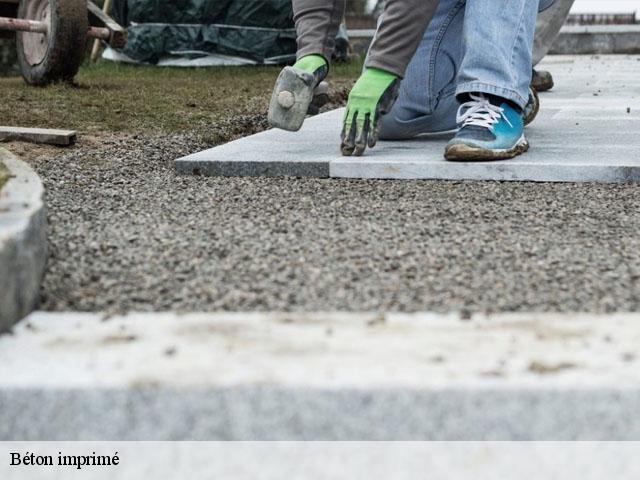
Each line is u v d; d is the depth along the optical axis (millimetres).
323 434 1064
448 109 2852
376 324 1263
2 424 1085
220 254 1643
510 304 1370
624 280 1486
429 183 2336
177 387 1068
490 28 2471
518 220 1907
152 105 4004
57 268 1550
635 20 12727
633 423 1052
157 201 2145
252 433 1068
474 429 1058
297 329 1244
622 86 5016
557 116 3488
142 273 1534
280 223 1882
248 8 7027
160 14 7055
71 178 2494
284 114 2564
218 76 6098
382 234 1780
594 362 1116
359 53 9812
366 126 2531
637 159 2396
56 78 4586
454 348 1170
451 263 1579
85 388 1074
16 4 4816
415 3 2479
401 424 1059
